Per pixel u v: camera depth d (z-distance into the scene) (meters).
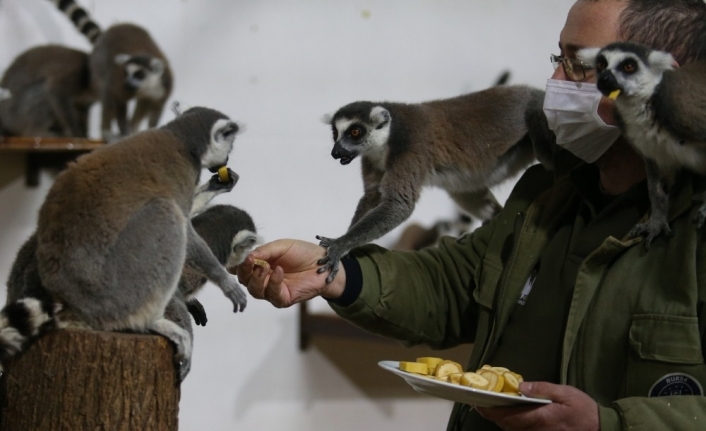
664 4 2.66
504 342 2.67
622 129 2.56
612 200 2.69
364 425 6.04
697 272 2.18
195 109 2.82
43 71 5.36
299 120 5.78
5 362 2.19
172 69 5.52
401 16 6.04
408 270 3.03
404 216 3.59
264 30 5.71
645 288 2.26
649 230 2.35
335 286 2.87
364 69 5.94
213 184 2.76
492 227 3.08
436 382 2.10
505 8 6.36
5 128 5.24
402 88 6.05
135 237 2.29
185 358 2.33
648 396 2.17
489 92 4.06
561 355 2.46
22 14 5.40
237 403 5.64
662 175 2.47
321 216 5.85
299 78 5.78
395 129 3.72
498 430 2.66
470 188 3.99
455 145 3.84
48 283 2.25
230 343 5.63
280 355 5.78
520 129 3.96
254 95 5.68
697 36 2.67
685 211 2.32
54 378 2.14
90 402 2.12
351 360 6.01
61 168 5.21
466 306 3.05
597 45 2.66
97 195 2.28
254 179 5.64
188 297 2.86
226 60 5.64
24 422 2.16
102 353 2.12
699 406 2.03
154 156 2.42
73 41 5.65
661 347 2.15
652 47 2.66
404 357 6.23
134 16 5.59
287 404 5.79
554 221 2.73
